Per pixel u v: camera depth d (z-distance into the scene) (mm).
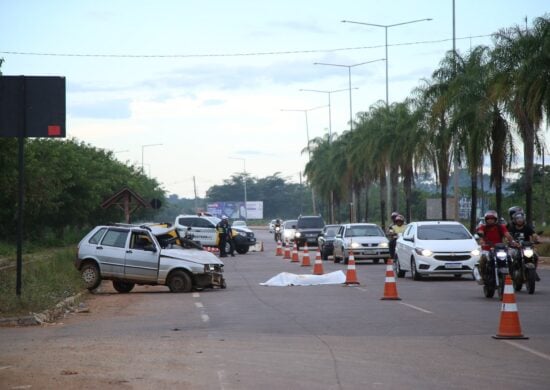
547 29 40281
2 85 20969
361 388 10844
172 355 13461
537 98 39625
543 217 77438
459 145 51594
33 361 12961
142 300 24578
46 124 21031
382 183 83938
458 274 32125
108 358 13195
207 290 27859
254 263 47406
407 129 68125
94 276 27344
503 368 12172
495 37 44719
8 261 41906
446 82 55125
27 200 49875
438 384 11070
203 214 60812
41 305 20031
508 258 23172
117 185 86438
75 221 69438
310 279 30234
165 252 27266
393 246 37750
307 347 14281
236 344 14664
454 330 16375
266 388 10867
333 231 50875
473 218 53156
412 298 23734
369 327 17000
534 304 21203
